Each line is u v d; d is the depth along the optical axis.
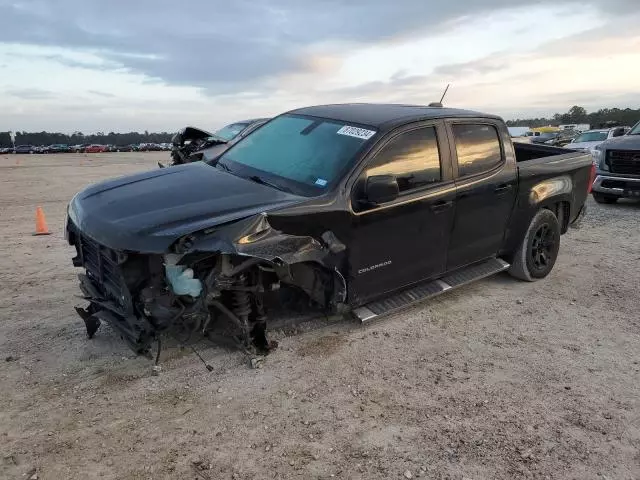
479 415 3.45
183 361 3.94
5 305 5.02
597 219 9.88
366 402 3.54
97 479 2.76
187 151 11.78
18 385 3.59
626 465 3.02
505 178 5.30
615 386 3.87
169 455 2.96
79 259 4.37
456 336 4.60
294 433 3.19
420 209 4.49
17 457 2.90
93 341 4.24
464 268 5.29
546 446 3.16
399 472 2.89
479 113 5.34
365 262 4.22
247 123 13.36
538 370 4.06
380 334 4.55
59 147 74.69
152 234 3.34
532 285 5.97
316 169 4.26
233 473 2.84
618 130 14.91
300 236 3.72
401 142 4.45
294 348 4.21
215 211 3.62
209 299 3.48
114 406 3.39
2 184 16.83
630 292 5.81
